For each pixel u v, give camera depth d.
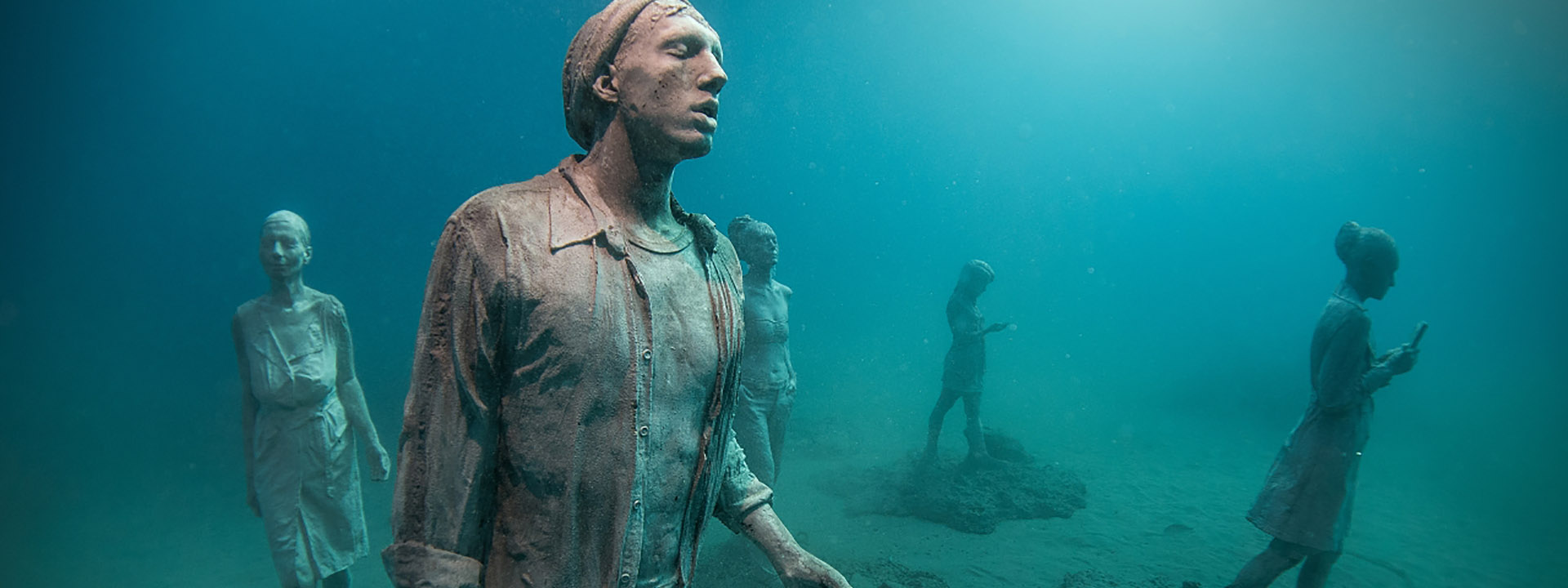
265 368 4.16
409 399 1.37
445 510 1.33
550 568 1.37
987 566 6.75
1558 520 8.78
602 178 1.48
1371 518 8.90
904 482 8.82
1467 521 8.77
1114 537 7.60
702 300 1.57
